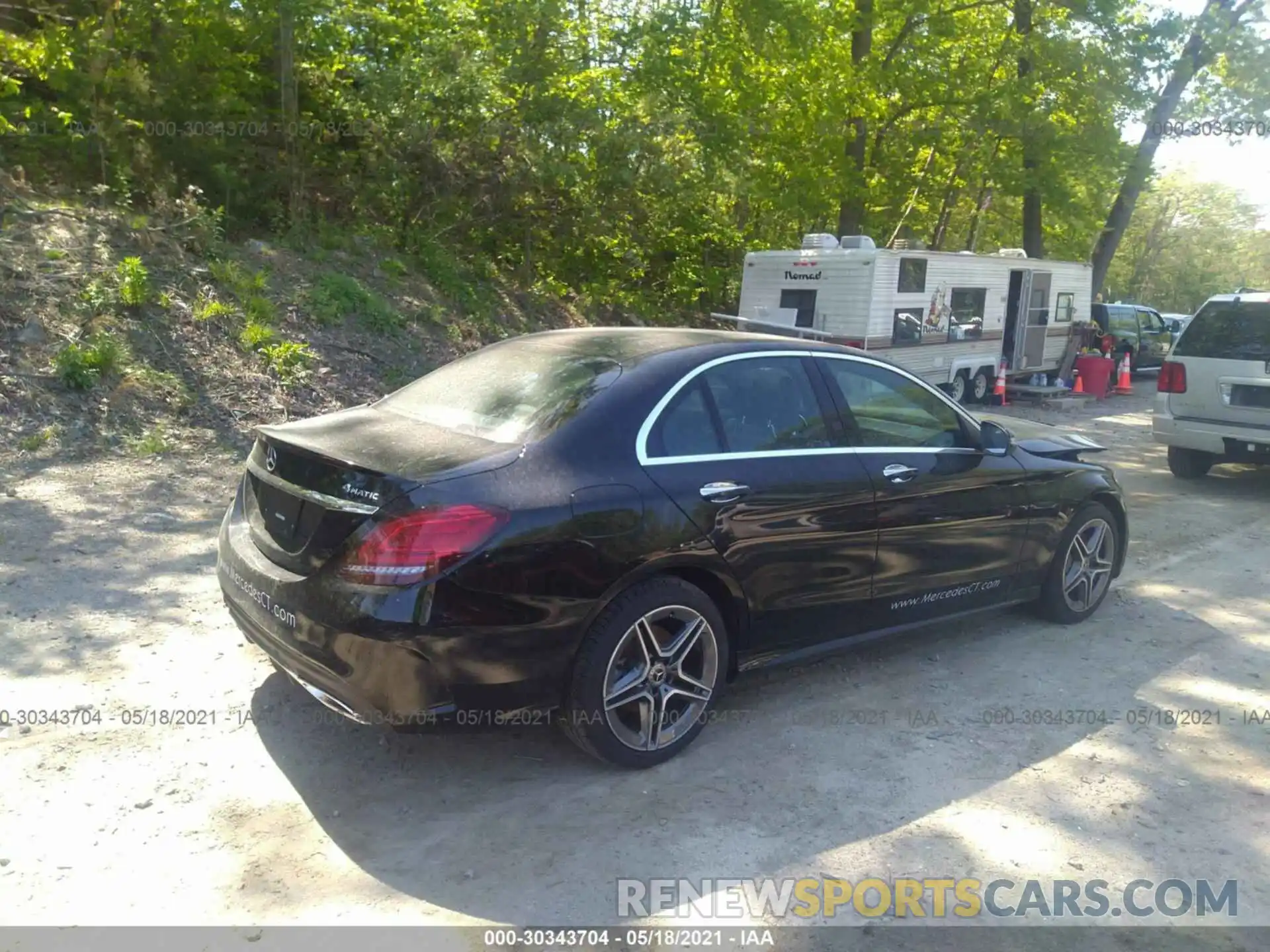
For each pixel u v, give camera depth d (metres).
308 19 14.06
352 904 3.24
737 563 4.32
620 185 17.03
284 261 12.80
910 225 26.61
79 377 8.96
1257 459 9.80
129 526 6.87
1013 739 4.56
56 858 3.40
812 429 4.76
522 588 3.71
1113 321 23.05
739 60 18.78
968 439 5.41
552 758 4.25
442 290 14.55
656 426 4.23
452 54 15.19
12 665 4.78
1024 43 19.62
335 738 4.30
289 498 3.99
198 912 3.17
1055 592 5.96
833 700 4.93
